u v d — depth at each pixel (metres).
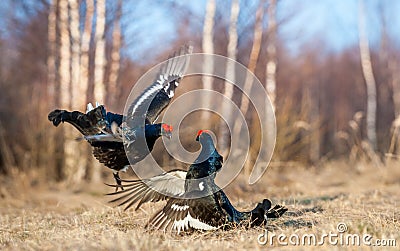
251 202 14.82
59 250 8.85
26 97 26.52
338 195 17.08
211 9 24.23
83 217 12.61
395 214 12.42
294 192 18.84
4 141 23.59
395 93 41.41
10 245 9.83
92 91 25.69
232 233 10.37
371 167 25.36
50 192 20.67
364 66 33.12
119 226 11.47
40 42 28.92
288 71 42.97
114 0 24.39
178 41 28.81
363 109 47.31
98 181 22.48
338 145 33.38
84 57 23.28
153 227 10.57
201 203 10.45
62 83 23.58
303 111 27.11
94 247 8.85
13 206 17.44
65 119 10.37
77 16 23.41
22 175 21.91
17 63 30.42
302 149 26.67
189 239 9.83
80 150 22.86
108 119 10.62
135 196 10.26
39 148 23.59
